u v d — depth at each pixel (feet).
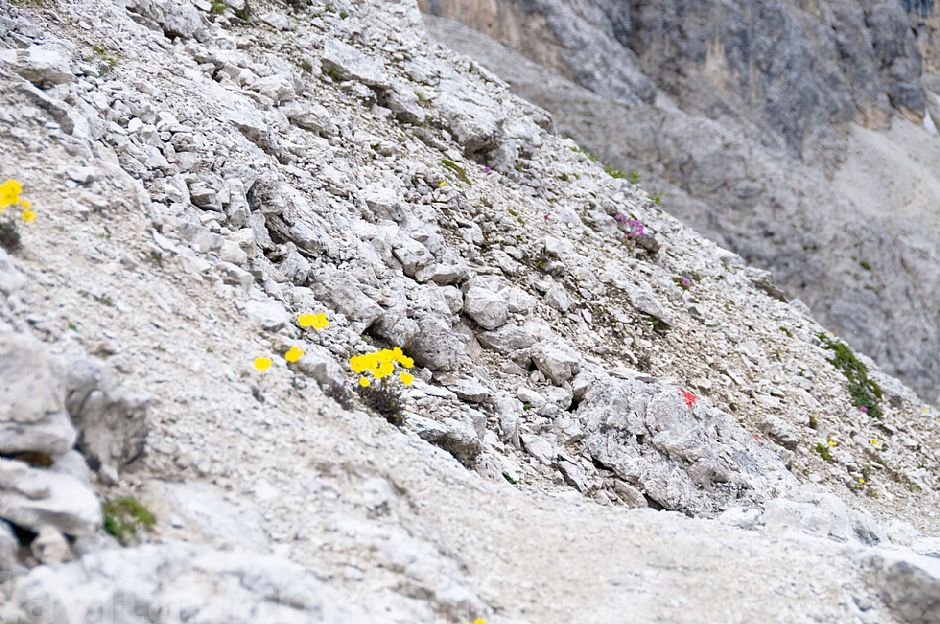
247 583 15.35
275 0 57.11
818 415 55.26
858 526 31.07
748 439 41.24
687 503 34.37
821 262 212.23
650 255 63.16
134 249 25.27
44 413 16.02
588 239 56.65
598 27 284.20
